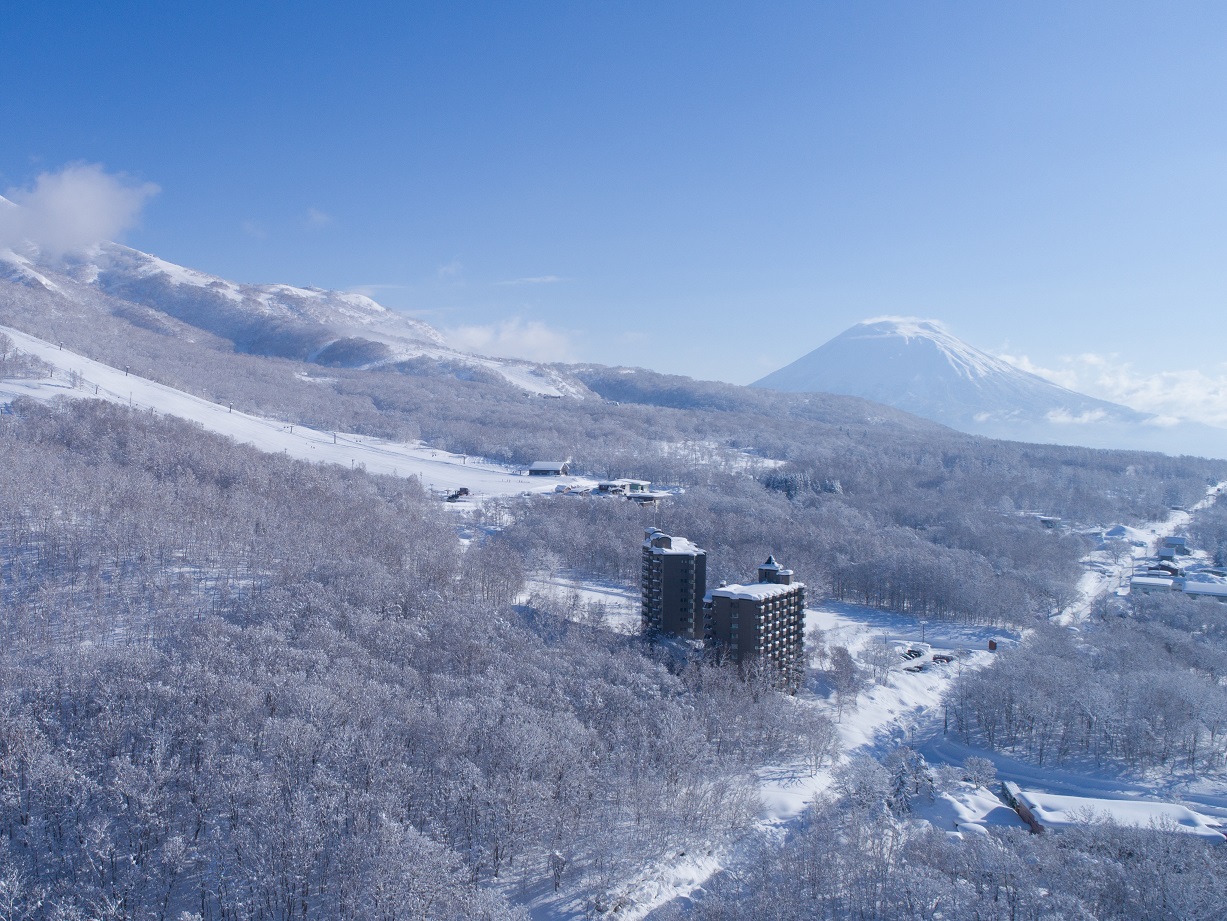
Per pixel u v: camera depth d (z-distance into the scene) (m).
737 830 121.62
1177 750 172.38
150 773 108.06
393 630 163.88
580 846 111.12
